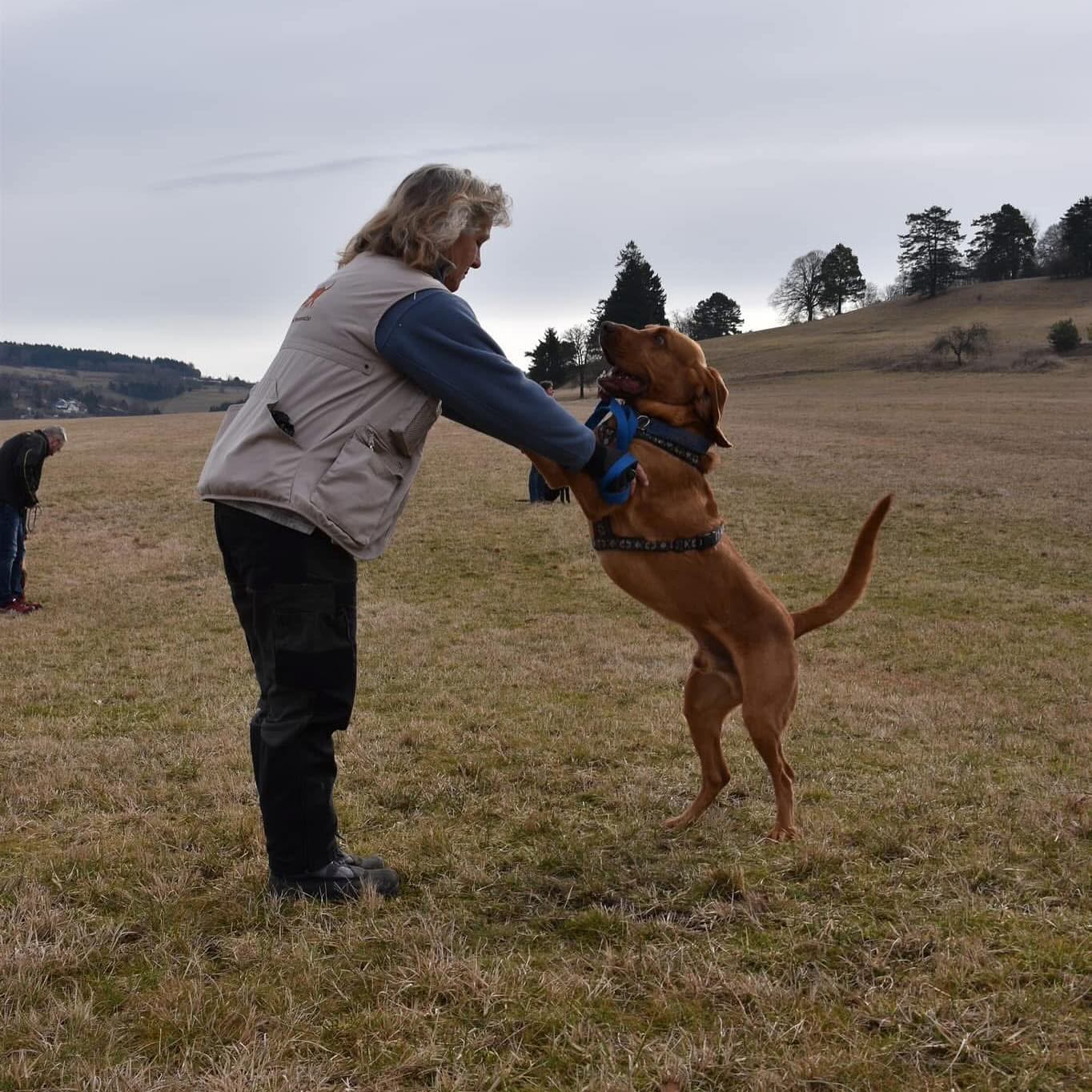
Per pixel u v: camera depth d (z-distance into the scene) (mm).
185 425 41469
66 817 3859
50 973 2643
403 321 2891
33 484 8562
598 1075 2238
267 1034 2361
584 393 65312
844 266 111750
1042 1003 2588
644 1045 2369
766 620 3754
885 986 2672
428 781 4383
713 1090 2230
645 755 4844
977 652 7309
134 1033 2387
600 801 4227
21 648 7199
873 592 9844
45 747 4723
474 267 3320
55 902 3086
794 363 72562
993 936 2963
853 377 63000
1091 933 2984
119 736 5008
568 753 4793
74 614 8539
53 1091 2129
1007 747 5043
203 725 5184
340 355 2912
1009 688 6344
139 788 4184
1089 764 4754
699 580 3658
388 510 3031
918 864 3520
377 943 2865
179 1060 2275
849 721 5500
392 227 3027
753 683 3729
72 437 35188
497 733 5090
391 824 3928
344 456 2900
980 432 27266
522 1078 2256
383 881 3238
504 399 2945
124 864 3400
